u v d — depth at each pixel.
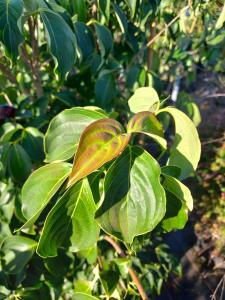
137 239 0.23
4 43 0.22
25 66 0.38
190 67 0.55
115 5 0.31
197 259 0.65
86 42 0.31
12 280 0.33
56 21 0.24
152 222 0.18
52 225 0.19
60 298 0.36
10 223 0.35
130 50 0.37
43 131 0.35
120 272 0.30
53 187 0.20
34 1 0.24
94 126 0.17
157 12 0.34
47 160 0.21
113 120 0.18
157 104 0.21
